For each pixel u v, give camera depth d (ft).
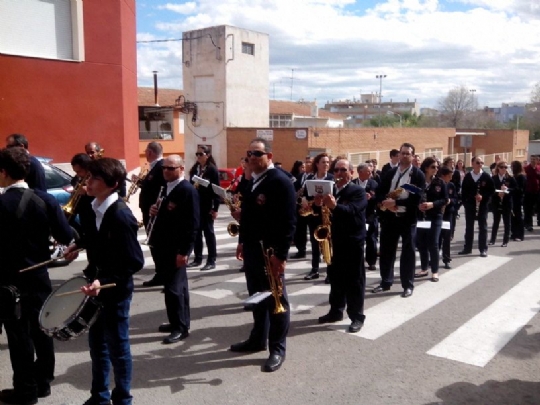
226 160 103.81
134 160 48.62
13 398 13.57
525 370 16.11
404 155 22.74
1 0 35.55
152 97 123.44
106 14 40.73
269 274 15.83
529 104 240.73
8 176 13.02
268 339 17.13
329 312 20.24
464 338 18.65
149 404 13.79
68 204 20.43
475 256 32.76
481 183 32.27
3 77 36.22
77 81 39.65
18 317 12.85
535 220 51.37
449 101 244.63
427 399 14.25
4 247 12.82
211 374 15.57
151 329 19.15
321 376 15.55
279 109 153.48
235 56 105.91
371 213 28.27
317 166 26.89
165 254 17.70
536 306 22.39
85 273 12.80
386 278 24.34
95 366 12.79
